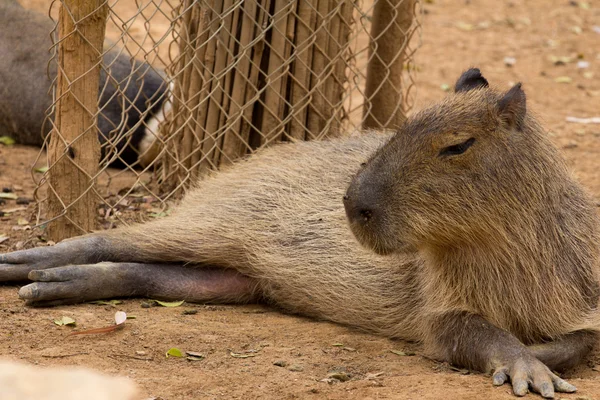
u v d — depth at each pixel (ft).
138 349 25.57
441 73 63.98
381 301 28.71
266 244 31.17
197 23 35.70
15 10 51.49
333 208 30.94
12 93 48.85
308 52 36.06
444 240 25.34
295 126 36.58
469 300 26.17
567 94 61.52
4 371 22.59
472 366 25.04
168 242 31.65
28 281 30.32
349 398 22.43
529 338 26.40
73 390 22.00
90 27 31.86
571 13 81.35
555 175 26.50
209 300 31.45
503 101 25.13
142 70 46.80
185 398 22.21
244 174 33.53
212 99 35.73
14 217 36.65
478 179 24.86
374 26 39.11
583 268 26.89
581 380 24.53
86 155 32.83
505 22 77.87
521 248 25.68
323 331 28.76
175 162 37.35
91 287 29.40
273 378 23.79
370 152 32.12
